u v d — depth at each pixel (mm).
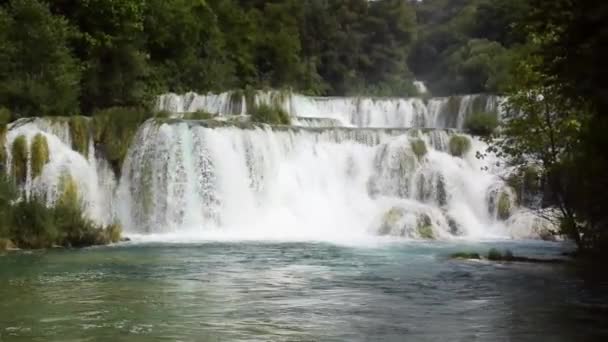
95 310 13320
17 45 36938
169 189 31281
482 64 65562
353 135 35250
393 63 78000
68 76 37531
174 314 13000
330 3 76312
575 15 15688
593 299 14500
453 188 33594
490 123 38094
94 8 41688
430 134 35812
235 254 22844
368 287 16141
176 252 23359
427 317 12773
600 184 18891
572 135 21156
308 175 33875
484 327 11945
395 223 30578
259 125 33344
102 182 31438
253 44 58938
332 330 11773
